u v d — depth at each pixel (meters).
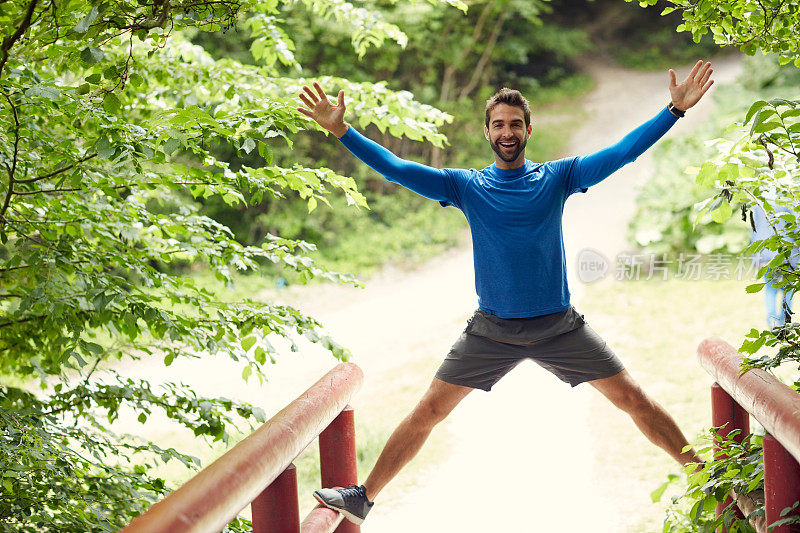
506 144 3.96
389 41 18.06
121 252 3.98
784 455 2.97
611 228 15.04
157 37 3.34
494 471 7.25
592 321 11.34
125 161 3.41
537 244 3.97
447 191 4.05
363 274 15.77
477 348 4.12
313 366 11.02
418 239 16.94
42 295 3.47
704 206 3.63
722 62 25.92
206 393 10.10
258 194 3.93
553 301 4.04
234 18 3.31
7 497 3.40
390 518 6.44
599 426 8.04
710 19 3.79
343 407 3.53
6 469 3.30
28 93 3.08
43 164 3.92
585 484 6.74
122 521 3.65
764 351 8.70
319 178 4.06
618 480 6.74
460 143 20.08
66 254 3.71
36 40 3.41
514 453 7.62
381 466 4.11
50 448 3.60
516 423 8.39
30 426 3.63
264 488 2.57
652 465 6.96
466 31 20.27
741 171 3.56
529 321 4.05
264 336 4.02
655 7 28.91
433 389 4.21
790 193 3.47
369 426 8.45
